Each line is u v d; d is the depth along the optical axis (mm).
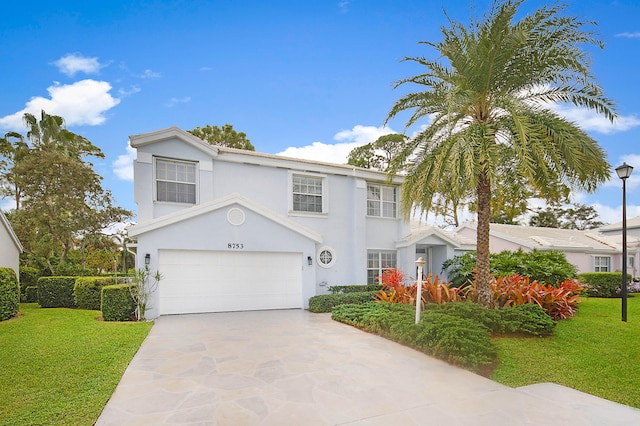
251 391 5594
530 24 10234
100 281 15180
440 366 7047
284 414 4777
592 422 4711
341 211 17312
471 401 5340
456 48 10680
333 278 16781
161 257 12680
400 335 8695
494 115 11555
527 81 11211
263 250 14000
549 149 10234
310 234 14844
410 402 5246
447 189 12531
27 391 5523
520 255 17641
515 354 8336
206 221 13188
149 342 8680
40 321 11539
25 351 7758
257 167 15672
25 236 23953
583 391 6355
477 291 11266
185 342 8695
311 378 6219
